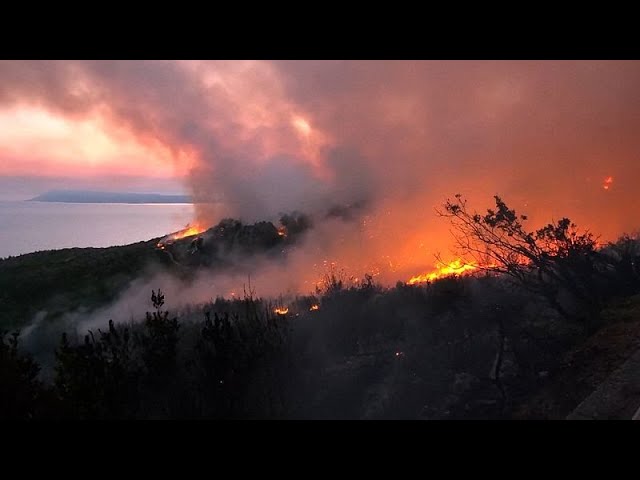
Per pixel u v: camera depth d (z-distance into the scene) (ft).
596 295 20.77
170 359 17.80
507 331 19.21
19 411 13.35
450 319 22.50
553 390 15.23
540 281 20.74
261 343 19.58
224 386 16.34
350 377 18.81
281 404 16.40
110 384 15.19
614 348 16.06
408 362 19.11
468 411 15.07
